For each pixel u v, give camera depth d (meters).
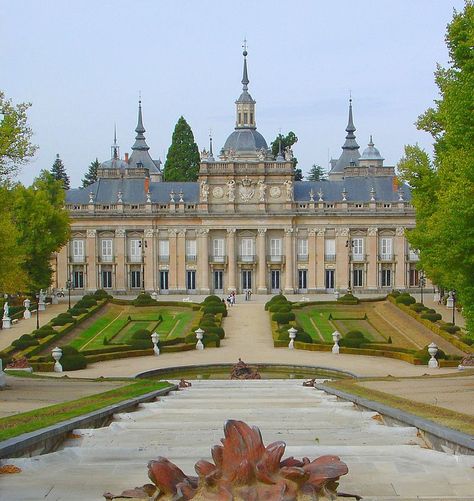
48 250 97.94
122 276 120.56
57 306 103.69
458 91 32.44
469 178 31.28
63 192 111.12
